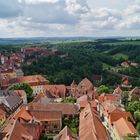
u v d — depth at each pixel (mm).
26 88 185500
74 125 118938
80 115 120312
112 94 166625
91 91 178500
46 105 129500
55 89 179875
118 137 99500
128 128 98438
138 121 118938
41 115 118000
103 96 152750
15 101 155125
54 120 117000
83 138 85312
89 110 109250
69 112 127500
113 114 115812
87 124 94438
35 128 99812
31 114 117625
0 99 147250
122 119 106188
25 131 92438
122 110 128125
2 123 123938
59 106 129625
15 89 183125
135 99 160500
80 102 136250
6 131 100250
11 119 115812
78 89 186000
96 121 97250
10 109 145375
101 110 136125
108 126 118188
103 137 86125
